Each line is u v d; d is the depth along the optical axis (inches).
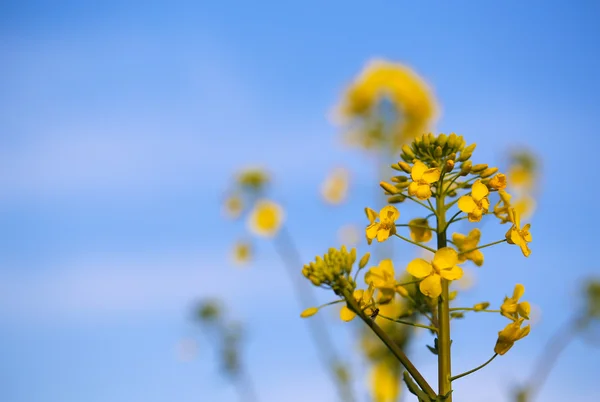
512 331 15.8
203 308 38.6
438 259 15.9
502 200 16.2
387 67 37.8
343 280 16.1
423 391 15.7
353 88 37.0
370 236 16.3
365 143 35.8
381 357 27.6
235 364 36.5
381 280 16.6
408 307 16.8
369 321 16.0
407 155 17.5
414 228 17.0
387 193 16.9
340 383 27.6
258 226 37.8
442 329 16.1
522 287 16.2
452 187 16.9
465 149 16.8
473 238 16.9
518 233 16.1
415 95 36.3
